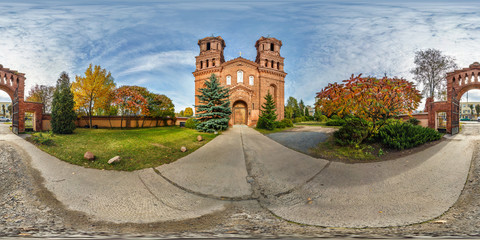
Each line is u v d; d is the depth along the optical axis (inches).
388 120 449.4
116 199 208.8
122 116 885.8
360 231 140.6
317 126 828.0
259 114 994.1
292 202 208.4
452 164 274.7
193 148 432.1
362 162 312.8
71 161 315.9
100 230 146.6
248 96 958.4
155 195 222.1
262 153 394.3
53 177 257.1
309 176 272.7
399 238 123.0
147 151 391.2
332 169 291.0
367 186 231.5
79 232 141.7
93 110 917.2
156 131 698.8
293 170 297.6
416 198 198.8
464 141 380.8
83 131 642.2
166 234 137.8
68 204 195.2
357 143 378.6
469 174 241.1
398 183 233.0
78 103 773.9
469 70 477.1
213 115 685.3
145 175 276.1
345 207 189.2
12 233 138.2
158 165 316.5
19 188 224.5
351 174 269.0
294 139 512.4
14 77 534.6
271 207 198.8
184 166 315.9
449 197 196.9
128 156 350.6
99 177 263.1
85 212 181.5
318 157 350.9
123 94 858.1
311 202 204.5
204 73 1045.8
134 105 857.5
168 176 275.9
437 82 872.9
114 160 312.5
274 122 775.7
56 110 544.4
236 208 196.5
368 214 173.5
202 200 214.4
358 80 354.3
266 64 1077.1
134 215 178.5
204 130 685.9
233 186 250.1
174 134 619.8
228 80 1010.1
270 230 145.6
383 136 380.5
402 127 398.3
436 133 403.5
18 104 518.3
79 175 266.8
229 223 162.7
